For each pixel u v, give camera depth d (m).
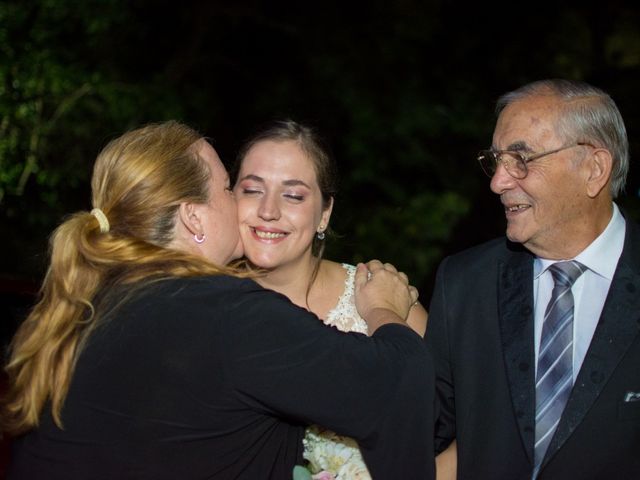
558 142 2.38
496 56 8.23
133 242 2.05
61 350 1.96
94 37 8.78
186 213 2.13
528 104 2.43
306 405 1.94
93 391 1.93
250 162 2.67
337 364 1.96
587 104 2.40
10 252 8.62
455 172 9.32
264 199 2.63
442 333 2.59
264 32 9.77
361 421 1.97
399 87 9.03
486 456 2.43
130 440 1.92
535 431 2.37
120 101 8.55
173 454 1.93
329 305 2.76
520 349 2.43
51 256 2.06
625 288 2.35
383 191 9.94
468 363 2.52
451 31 8.55
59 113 8.46
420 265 9.89
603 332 2.32
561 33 8.05
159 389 1.92
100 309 1.98
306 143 2.68
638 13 7.75
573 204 2.40
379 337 2.13
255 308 1.98
